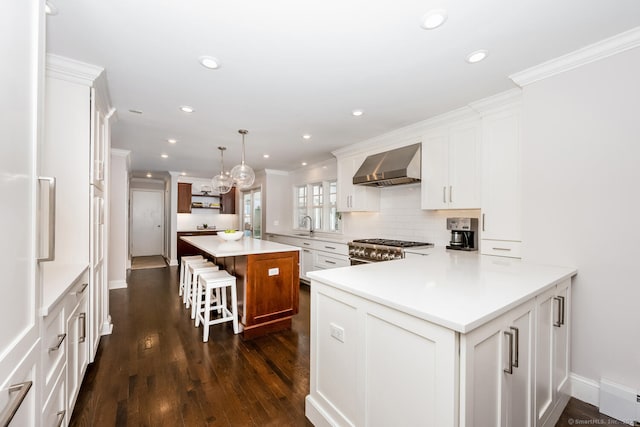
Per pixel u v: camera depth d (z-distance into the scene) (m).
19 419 0.84
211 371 2.15
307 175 6.08
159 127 3.41
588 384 1.81
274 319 2.92
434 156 3.16
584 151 1.86
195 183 7.79
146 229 8.23
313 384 1.64
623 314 1.71
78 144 2.09
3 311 0.72
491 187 2.53
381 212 4.29
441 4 1.43
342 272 1.70
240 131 3.57
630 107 1.68
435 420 0.99
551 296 1.55
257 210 7.28
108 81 2.26
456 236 3.15
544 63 1.98
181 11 1.48
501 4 1.43
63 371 1.38
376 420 1.23
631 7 1.44
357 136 3.81
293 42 1.75
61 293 1.26
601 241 1.79
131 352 2.43
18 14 0.78
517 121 2.38
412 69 2.07
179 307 3.67
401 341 1.12
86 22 1.57
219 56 1.91
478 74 2.14
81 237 2.09
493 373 1.06
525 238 2.12
